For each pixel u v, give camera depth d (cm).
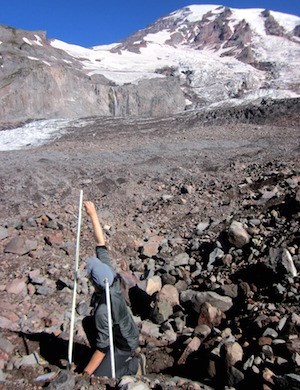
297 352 432
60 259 777
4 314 605
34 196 1408
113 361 396
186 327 582
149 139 3262
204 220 1050
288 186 1178
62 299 660
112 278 412
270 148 2569
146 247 863
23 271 733
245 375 425
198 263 782
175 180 1653
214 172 1753
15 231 871
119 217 1101
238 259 740
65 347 529
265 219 905
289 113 4238
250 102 5522
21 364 474
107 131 3906
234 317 575
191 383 420
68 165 2081
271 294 594
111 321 405
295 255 677
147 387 365
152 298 651
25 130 4097
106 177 1706
